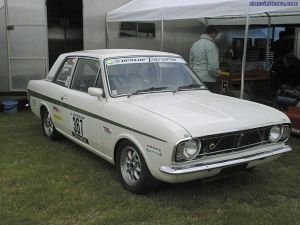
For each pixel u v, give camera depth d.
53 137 6.59
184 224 3.90
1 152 6.12
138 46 11.88
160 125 4.03
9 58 11.27
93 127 5.09
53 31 11.65
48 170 5.31
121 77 5.11
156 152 4.05
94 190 4.67
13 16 11.09
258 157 4.33
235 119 4.30
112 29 11.52
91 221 3.95
